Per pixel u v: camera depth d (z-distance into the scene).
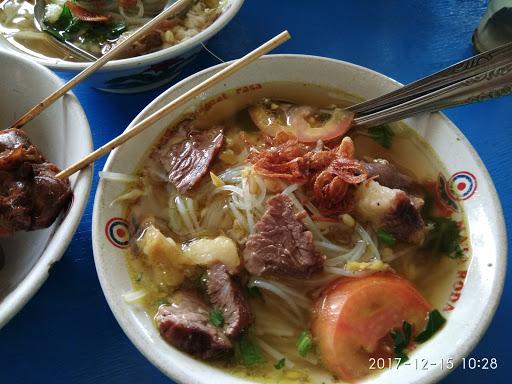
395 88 0.21
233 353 0.17
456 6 0.30
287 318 0.19
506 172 0.23
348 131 0.22
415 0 0.30
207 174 0.21
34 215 0.18
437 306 0.18
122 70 0.23
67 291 0.20
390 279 0.18
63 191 0.18
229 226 0.20
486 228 0.18
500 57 0.17
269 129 0.22
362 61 0.28
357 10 0.30
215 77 0.19
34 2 0.30
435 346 0.16
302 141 0.21
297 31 0.29
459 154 0.20
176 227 0.20
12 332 0.19
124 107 0.26
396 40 0.28
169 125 0.21
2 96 0.22
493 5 0.26
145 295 0.18
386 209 0.19
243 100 0.23
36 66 0.21
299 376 0.17
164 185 0.21
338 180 0.19
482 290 0.17
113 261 0.18
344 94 0.22
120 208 0.19
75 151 0.19
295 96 0.23
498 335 0.19
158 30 0.27
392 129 0.22
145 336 0.16
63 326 0.19
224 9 0.28
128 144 0.20
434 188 0.20
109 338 0.19
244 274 0.19
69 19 0.28
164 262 0.18
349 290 0.18
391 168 0.20
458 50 0.28
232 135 0.22
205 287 0.18
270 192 0.19
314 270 0.18
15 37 0.28
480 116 0.25
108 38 0.28
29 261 0.19
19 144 0.19
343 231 0.19
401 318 0.18
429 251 0.19
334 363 0.17
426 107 0.20
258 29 0.29
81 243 0.21
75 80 0.21
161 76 0.26
